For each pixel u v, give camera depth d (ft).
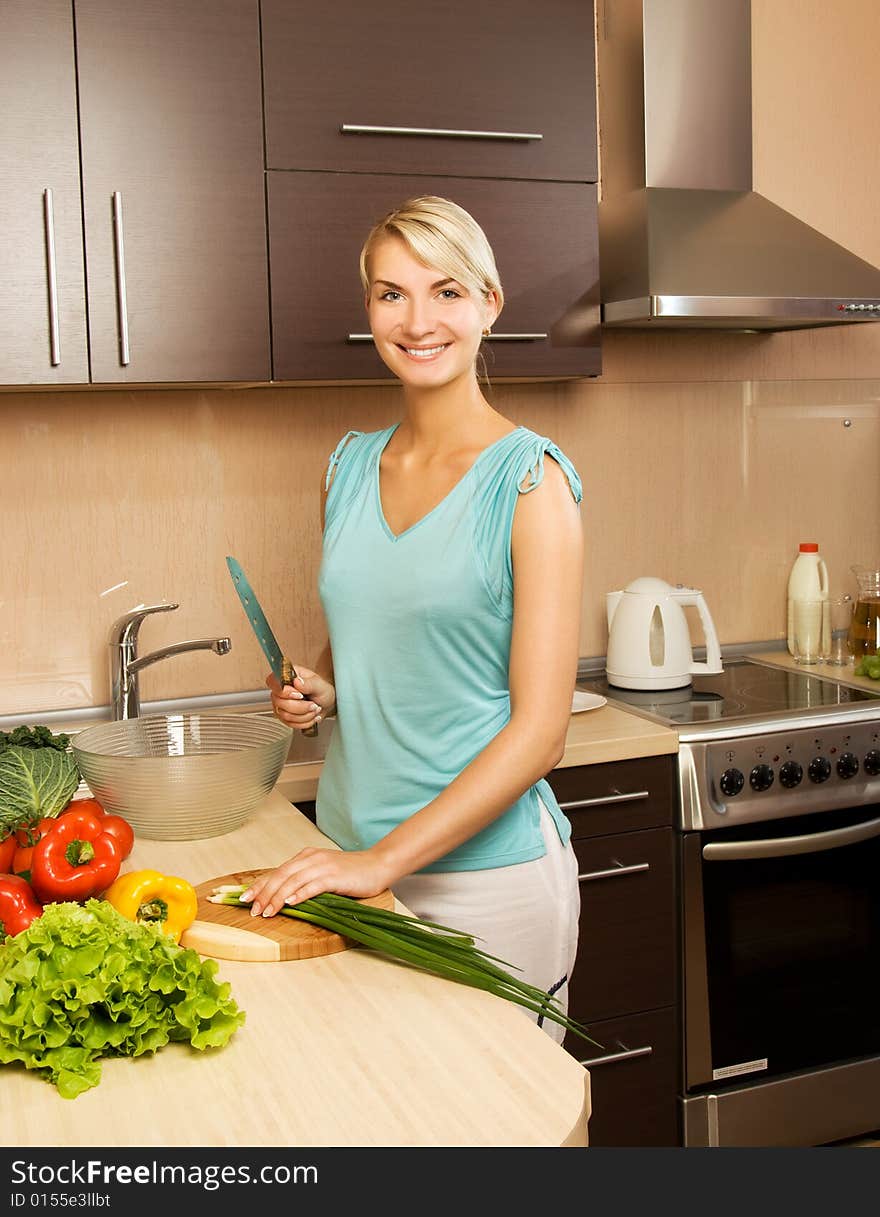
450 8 7.24
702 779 7.34
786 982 7.77
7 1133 2.97
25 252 6.55
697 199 8.53
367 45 7.08
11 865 4.49
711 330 9.37
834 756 7.72
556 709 4.59
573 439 9.04
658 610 8.51
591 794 7.13
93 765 5.09
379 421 8.51
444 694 4.94
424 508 4.92
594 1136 7.33
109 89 6.61
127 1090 3.17
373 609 4.93
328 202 7.11
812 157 9.50
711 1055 7.57
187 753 5.98
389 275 4.75
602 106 8.81
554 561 4.62
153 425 7.98
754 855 7.47
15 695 7.85
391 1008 3.63
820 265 8.11
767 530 9.73
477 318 4.83
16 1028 3.23
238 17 6.82
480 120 7.37
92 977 3.28
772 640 9.85
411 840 4.39
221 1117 3.03
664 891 7.39
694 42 8.57
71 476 7.82
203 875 4.76
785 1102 7.77
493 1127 2.97
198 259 6.87
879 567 10.09
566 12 7.53
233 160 6.88
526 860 5.12
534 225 7.57
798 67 9.38
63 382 6.71
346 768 5.25
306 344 7.14
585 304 7.75
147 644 8.13
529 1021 3.55
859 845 7.97
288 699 5.37
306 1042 3.42
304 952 3.98
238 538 8.25
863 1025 8.07
